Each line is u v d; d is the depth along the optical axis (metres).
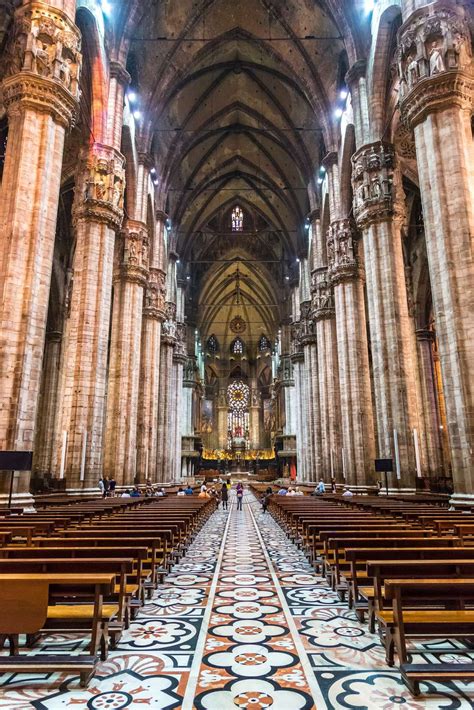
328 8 26.55
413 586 4.36
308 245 42.22
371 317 21.23
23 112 14.34
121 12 23.69
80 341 19.98
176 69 31.88
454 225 13.73
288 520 15.20
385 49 21.83
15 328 13.23
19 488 12.94
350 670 4.78
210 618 6.49
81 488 18.81
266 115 38.94
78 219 21.33
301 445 46.25
